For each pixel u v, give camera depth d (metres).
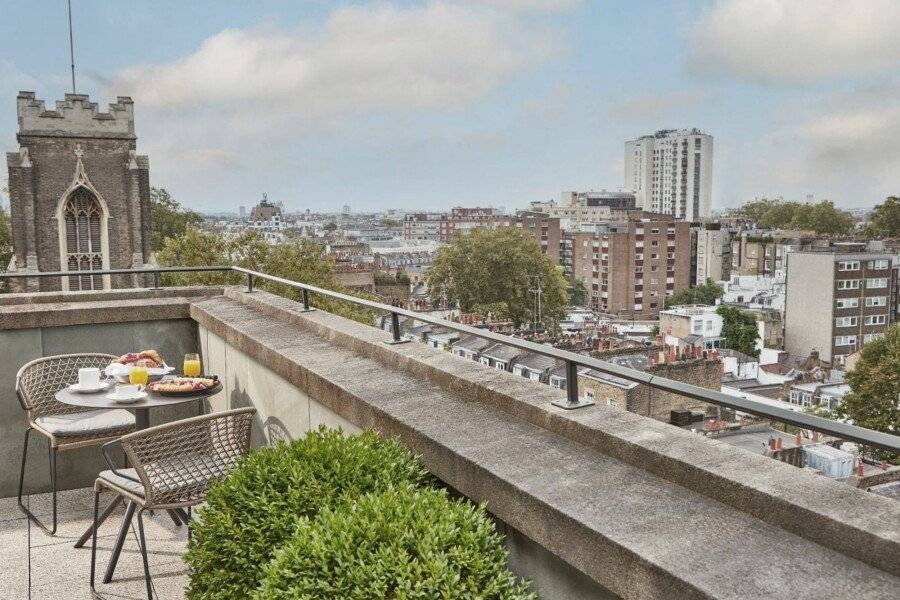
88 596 3.77
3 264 65.88
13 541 4.44
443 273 99.25
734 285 129.25
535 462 2.38
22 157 55.62
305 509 2.53
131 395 4.30
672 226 154.50
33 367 4.91
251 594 2.33
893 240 74.50
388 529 2.15
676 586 1.66
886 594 1.55
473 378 3.16
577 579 2.08
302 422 3.94
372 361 3.82
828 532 1.75
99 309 5.57
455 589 2.00
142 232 58.50
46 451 5.32
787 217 164.75
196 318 5.68
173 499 3.57
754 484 1.96
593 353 30.86
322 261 46.59
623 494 2.11
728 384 55.22
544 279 98.69
